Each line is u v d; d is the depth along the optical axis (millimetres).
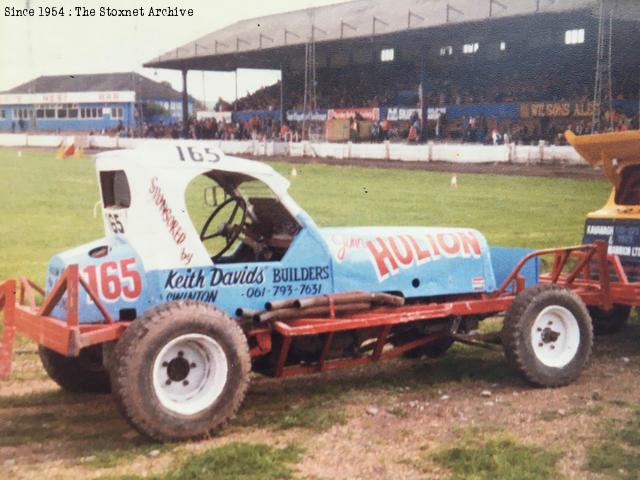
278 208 5621
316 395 5832
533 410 5430
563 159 24641
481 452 4531
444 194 19656
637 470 4305
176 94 45031
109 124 39469
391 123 34000
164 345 4590
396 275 5844
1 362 4840
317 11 38625
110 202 5527
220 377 4816
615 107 26312
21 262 11648
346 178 23594
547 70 29172
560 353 6117
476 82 32938
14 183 24188
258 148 33406
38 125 39062
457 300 6285
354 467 4379
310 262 5484
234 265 5207
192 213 14461
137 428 4578
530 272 6750
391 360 6977
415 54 35375
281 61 39000
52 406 5664
